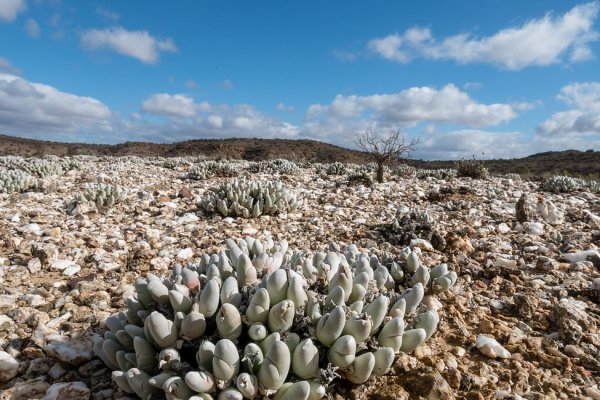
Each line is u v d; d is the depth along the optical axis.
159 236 5.98
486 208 8.00
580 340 3.18
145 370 2.45
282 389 2.28
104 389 2.61
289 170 15.09
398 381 2.62
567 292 3.99
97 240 5.55
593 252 4.81
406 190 10.52
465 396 2.56
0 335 3.20
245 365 2.31
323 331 2.41
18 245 5.29
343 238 6.14
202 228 6.53
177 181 12.02
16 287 4.09
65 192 9.57
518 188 11.42
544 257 4.71
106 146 58.19
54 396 2.47
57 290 4.06
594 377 2.80
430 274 3.69
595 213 7.68
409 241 5.73
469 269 4.56
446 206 8.34
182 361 2.46
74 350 2.85
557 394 2.61
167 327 2.41
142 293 2.80
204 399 2.18
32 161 15.15
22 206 7.62
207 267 3.20
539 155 50.72
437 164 27.94
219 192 8.10
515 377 2.72
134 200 8.50
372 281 3.14
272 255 3.44
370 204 8.80
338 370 2.51
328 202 9.00
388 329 2.59
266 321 2.53
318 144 53.09
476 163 14.88
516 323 3.42
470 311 3.57
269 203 7.43
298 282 2.59
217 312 2.61
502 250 5.36
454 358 2.88
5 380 2.73
